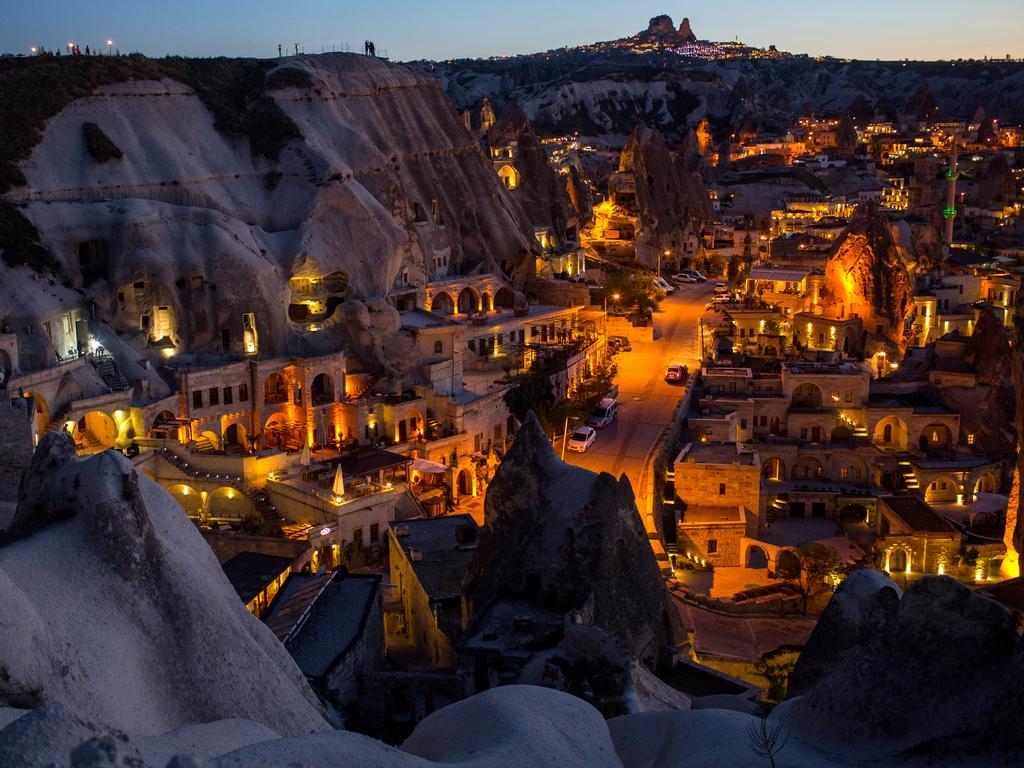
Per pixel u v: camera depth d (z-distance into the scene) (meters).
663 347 130.50
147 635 30.47
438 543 61.94
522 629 43.34
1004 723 23.78
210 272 89.88
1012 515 80.62
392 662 53.81
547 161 157.62
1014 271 160.75
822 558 73.31
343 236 102.31
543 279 135.75
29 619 26.38
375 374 96.25
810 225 183.00
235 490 78.12
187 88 105.88
